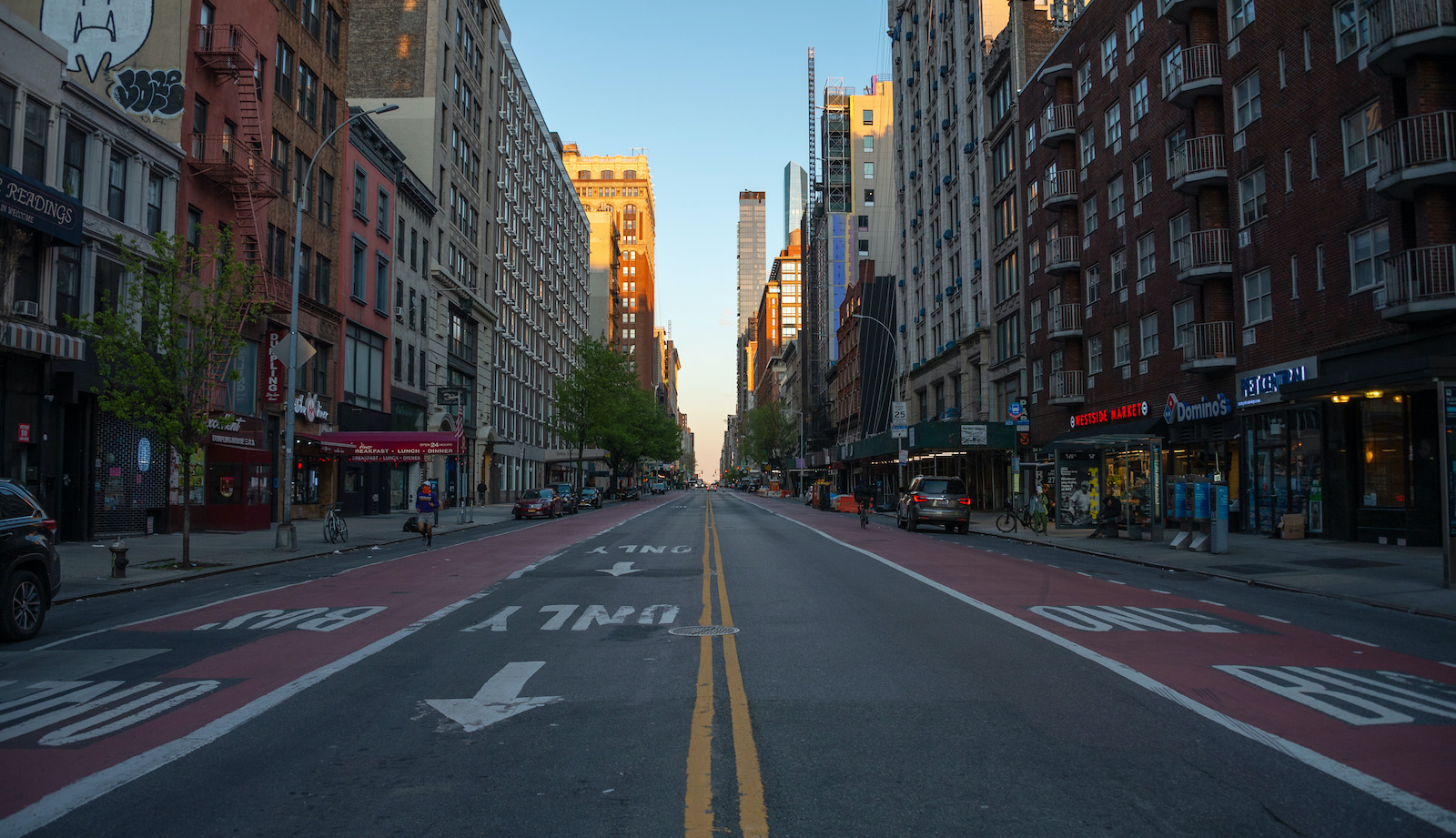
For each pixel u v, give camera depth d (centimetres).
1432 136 1812
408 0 4878
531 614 1093
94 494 2258
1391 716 614
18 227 1900
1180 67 2861
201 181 2672
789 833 412
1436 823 423
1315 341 2231
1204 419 2717
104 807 452
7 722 616
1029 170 4200
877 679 730
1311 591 1352
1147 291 3156
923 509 3019
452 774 499
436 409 4866
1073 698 665
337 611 1133
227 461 2770
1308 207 2255
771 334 17925
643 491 13862
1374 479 2075
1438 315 1830
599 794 465
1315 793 462
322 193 3553
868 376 7869
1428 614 1133
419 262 4700
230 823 431
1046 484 3503
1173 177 2961
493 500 6219
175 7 2588
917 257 6216
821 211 11312
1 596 907
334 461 3694
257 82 2964
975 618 1055
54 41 2039
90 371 2180
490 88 6009
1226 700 660
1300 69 2291
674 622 1024
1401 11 1814
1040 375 4078
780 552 2056
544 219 8006
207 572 1653
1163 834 411
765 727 589
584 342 6969
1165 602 1212
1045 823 425
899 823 423
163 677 754
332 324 3619
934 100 5797
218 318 1806
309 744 557
